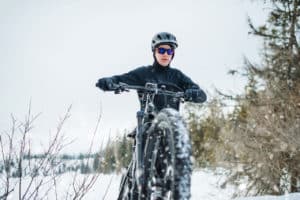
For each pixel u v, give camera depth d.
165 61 4.53
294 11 14.02
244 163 12.62
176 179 2.65
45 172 4.29
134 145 3.89
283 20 14.33
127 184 3.90
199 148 15.45
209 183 13.31
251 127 12.34
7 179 4.11
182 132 2.82
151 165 3.14
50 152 4.32
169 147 2.84
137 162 3.40
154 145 3.23
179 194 2.60
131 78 4.47
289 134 11.12
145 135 3.58
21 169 4.21
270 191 12.25
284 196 6.28
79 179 4.38
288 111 11.92
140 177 3.29
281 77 12.94
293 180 12.01
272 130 11.59
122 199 4.11
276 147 11.64
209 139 14.10
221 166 13.20
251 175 12.62
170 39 4.53
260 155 12.02
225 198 11.88
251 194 12.55
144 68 4.59
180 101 4.23
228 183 13.12
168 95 4.21
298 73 12.73
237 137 12.38
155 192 3.03
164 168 3.00
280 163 12.27
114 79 4.31
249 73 13.52
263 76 13.12
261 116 12.13
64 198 4.24
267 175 12.11
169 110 3.10
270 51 13.46
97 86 3.97
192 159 2.74
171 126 2.90
